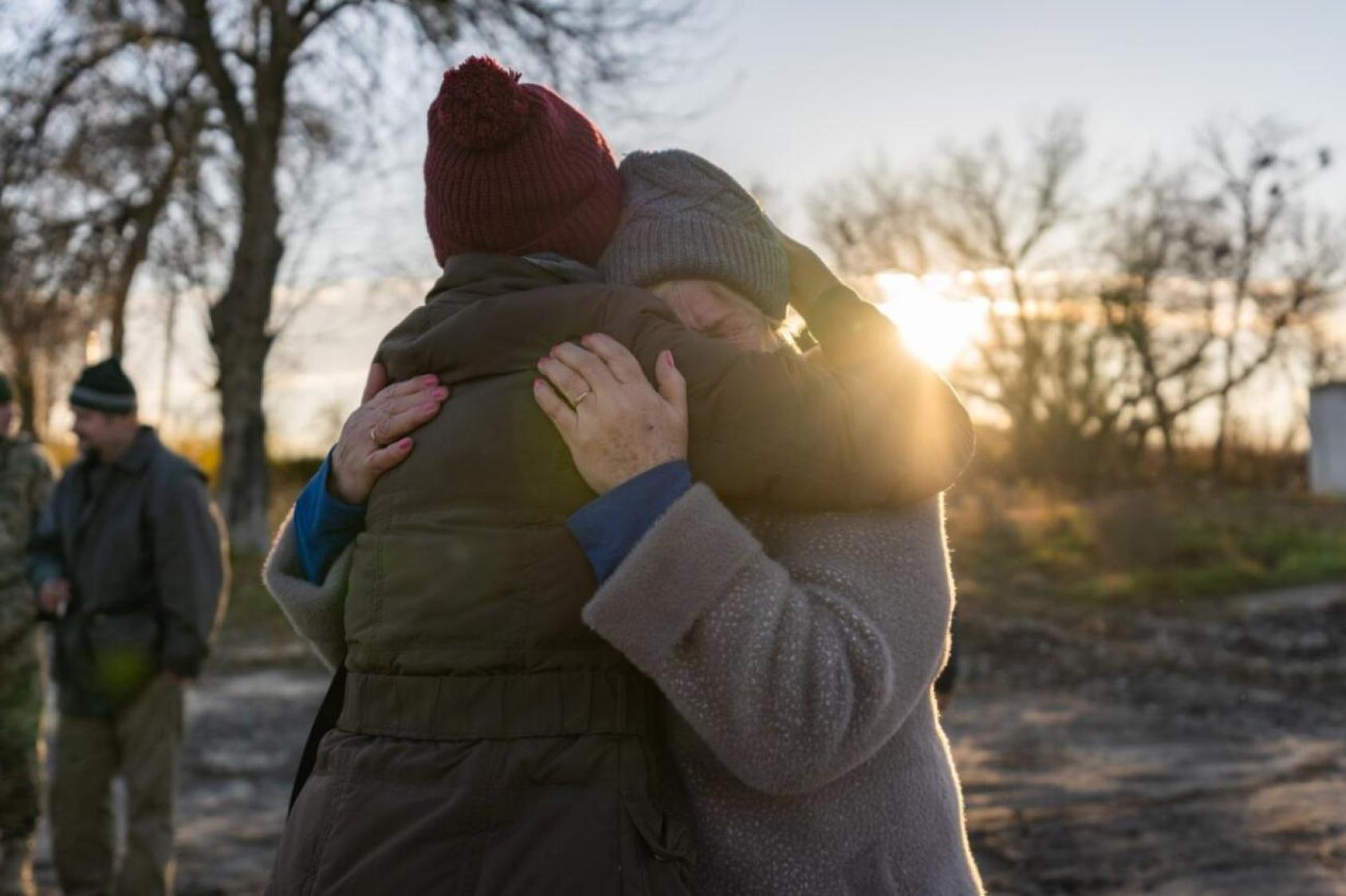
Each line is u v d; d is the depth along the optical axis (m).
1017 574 18.11
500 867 1.31
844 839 1.44
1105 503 20.19
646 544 1.33
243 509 19.14
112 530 4.65
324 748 1.47
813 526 1.45
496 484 1.42
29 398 23.64
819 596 1.40
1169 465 36.59
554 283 1.53
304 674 11.50
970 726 9.50
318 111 18.67
